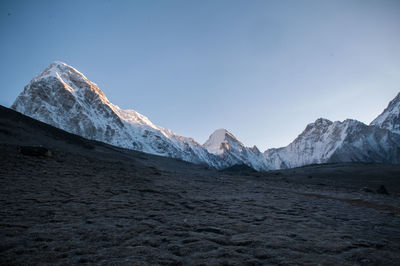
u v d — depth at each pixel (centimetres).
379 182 4941
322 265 511
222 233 750
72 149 4166
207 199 1534
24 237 644
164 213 1035
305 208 1395
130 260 516
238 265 499
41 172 1972
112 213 984
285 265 507
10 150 2594
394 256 593
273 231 793
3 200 1062
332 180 5447
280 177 6269
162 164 6600
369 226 985
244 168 16112
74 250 571
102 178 2164
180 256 550
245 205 1379
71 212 960
